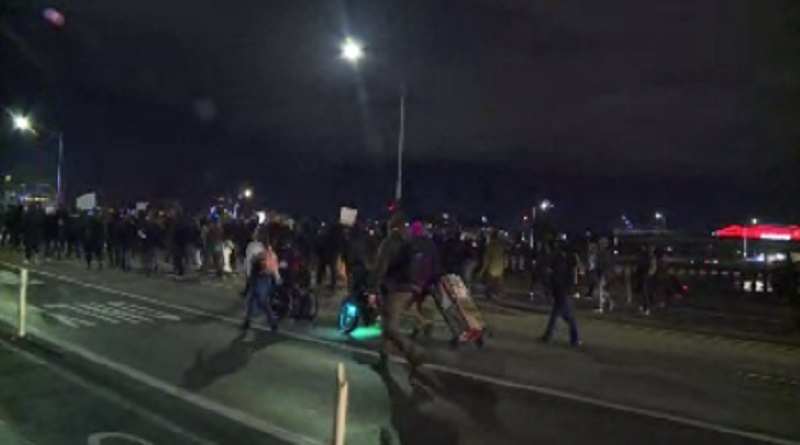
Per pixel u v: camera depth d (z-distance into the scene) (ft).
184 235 87.66
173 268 93.61
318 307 60.18
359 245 64.75
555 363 41.60
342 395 20.45
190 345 42.80
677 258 129.39
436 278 45.03
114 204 111.55
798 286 78.18
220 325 50.24
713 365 44.42
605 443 27.04
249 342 44.11
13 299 61.46
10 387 32.27
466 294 44.45
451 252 76.38
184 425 27.53
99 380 33.88
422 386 34.27
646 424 29.78
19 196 198.49
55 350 39.40
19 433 26.23
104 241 94.89
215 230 88.99
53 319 51.16
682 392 35.83
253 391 32.53
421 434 27.17
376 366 38.11
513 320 61.16
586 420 29.96
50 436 25.98
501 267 76.48
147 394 31.35
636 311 76.38
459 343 45.62
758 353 51.06
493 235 76.48
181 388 32.58
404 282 36.73
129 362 37.63
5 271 85.71
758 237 169.48
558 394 33.88
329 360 39.32
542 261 78.79
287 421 28.32
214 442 25.64
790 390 37.37
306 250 78.48
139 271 90.38
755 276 88.79
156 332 46.96
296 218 81.61
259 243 49.03
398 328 36.73
